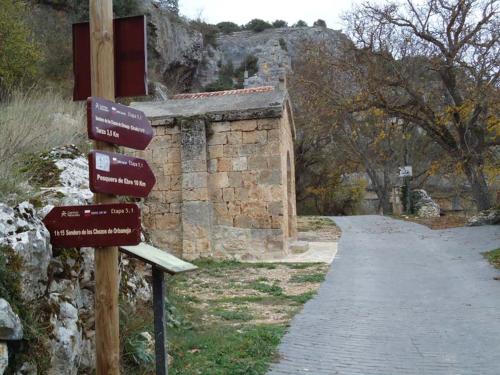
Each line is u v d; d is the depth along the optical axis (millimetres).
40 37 24844
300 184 41156
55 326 4012
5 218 3867
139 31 4062
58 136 7902
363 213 43969
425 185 44781
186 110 16328
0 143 6398
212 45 59875
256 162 15297
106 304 3799
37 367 3670
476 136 23938
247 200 15297
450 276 11766
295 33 68938
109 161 3705
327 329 7504
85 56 4207
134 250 4406
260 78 34875
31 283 3873
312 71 33031
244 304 9312
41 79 18781
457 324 7762
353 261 14195
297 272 12758
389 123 31656
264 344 6566
